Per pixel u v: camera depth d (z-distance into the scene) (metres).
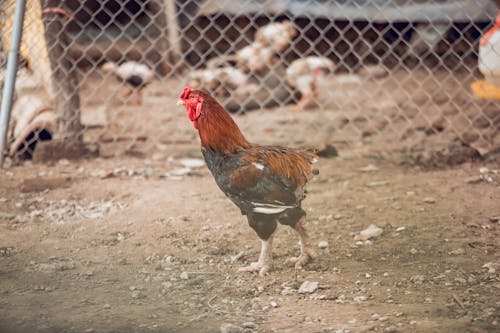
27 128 3.88
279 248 3.08
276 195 2.80
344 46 6.73
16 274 2.88
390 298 2.73
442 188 3.51
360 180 3.66
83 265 2.95
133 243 3.11
